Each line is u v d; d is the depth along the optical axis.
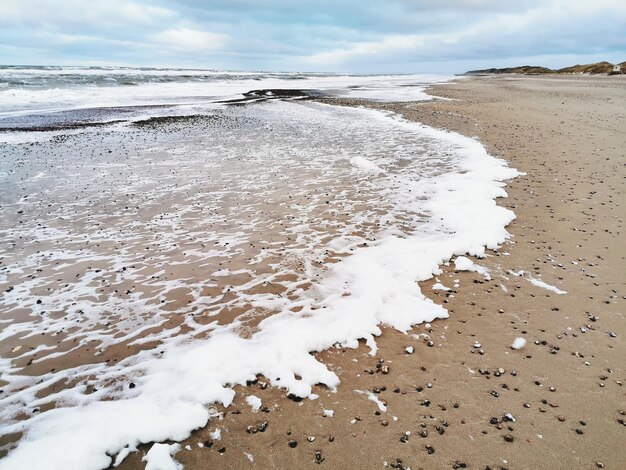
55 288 6.55
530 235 8.23
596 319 5.59
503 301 6.08
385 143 17.69
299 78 100.75
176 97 40.44
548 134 17.78
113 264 7.32
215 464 3.60
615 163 12.88
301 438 3.86
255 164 14.34
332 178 12.53
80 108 30.12
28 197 10.81
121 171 13.40
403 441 3.81
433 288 6.46
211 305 6.06
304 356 4.86
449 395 4.36
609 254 7.33
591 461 3.58
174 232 8.70
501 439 3.81
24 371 4.76
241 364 4.72
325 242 8.13
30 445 3.66
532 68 138.00
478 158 14.27
